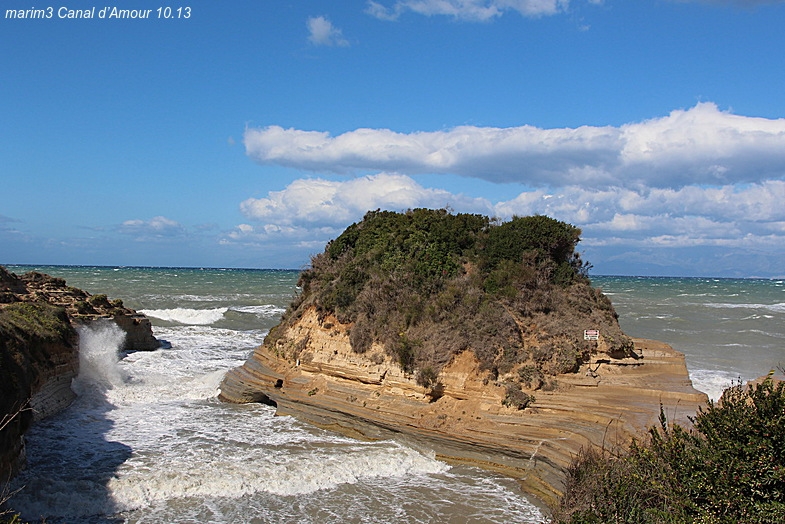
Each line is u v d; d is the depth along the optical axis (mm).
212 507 14156
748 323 48812
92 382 24250
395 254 23109
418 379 18656
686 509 9883
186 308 52625
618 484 11031
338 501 14586
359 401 19781
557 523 11945
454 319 19469
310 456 17016
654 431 11914
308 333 22906
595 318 20469
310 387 21500
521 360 18281
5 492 13883
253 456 17109
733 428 10219
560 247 22531
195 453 17359
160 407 22594
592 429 15430
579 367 18828
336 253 25859
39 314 23062
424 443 17812
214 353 33250
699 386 25562
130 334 34031
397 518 13758
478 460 16859
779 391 10039
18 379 16672
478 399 17781
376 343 20406
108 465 16250
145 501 14344
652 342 21125
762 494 9445
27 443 17938
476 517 13836
